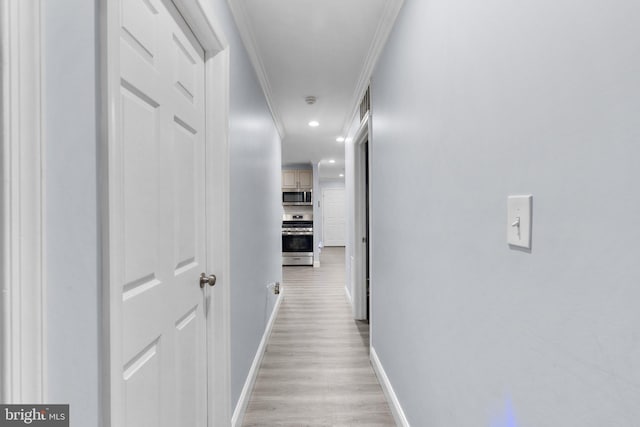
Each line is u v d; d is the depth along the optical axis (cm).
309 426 176
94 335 62
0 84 44
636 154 45
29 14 48
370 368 244
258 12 184
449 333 109
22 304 47
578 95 54
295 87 294
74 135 57
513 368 74
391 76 189
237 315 174
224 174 144
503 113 77
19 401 46
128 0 81
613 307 49
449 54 107
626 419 47
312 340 300
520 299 71
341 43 219
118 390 66
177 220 113
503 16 76
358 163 368
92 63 62
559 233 59
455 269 104
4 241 45
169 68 107
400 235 171
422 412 137
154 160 96
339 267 712
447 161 109
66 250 55
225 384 144
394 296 185
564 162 58
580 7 54
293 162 729
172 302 108
